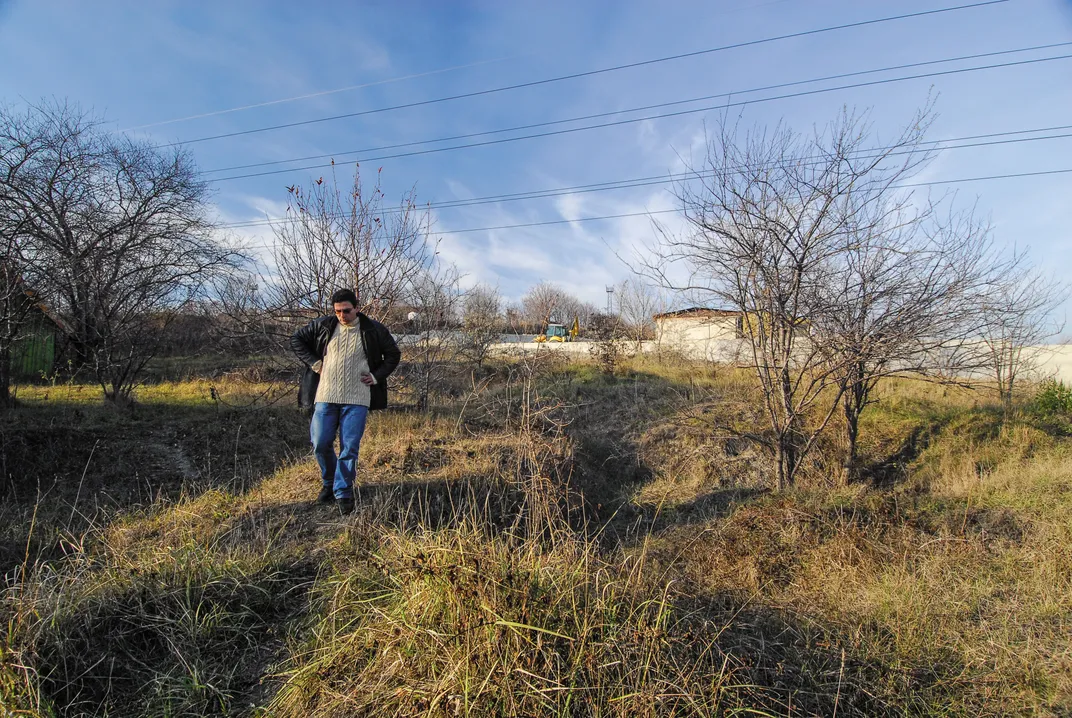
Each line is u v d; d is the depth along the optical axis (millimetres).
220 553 3578
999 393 8164
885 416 8031
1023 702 2799
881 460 7078
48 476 5301
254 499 4586
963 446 7137
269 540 3793
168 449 6160
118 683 2611
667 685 2377
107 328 7609
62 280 7344
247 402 8680
